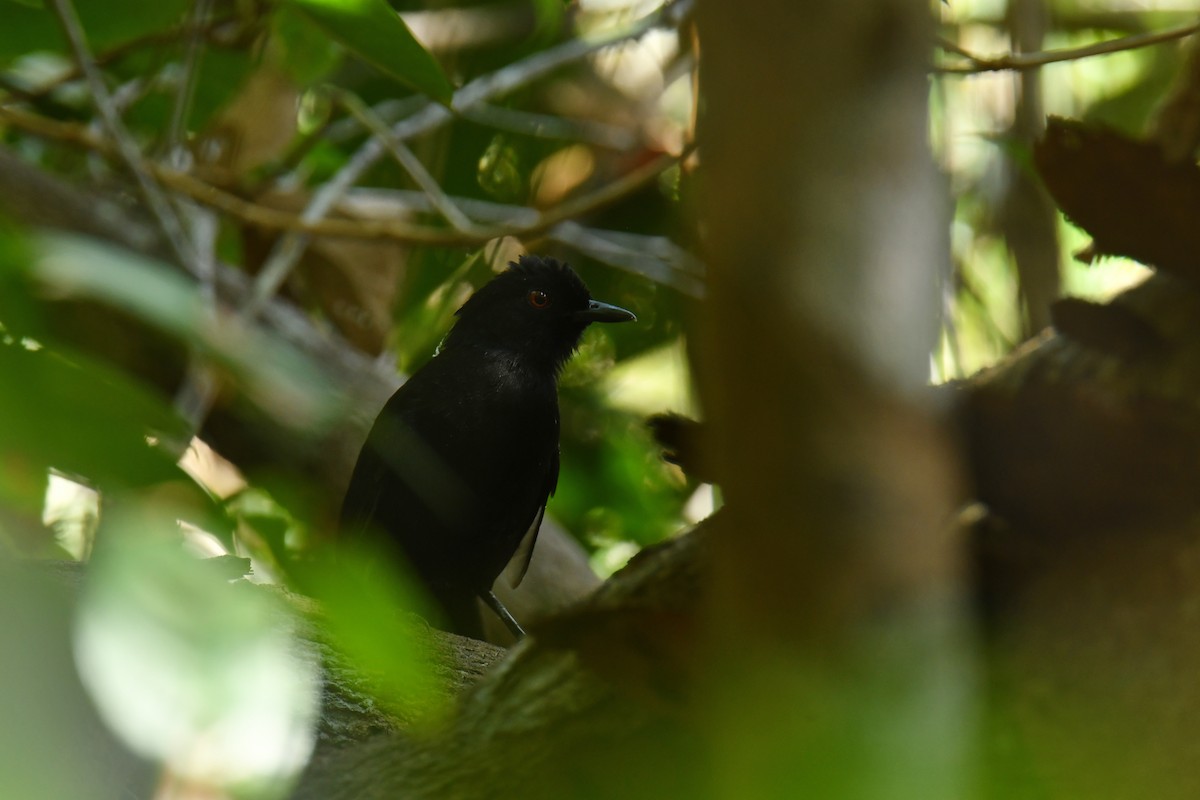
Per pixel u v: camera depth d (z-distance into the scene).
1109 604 2.49
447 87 6.04
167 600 1.75
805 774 1.64
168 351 9.39
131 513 1.84
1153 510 2.46
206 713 1.69
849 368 1.50
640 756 2.96
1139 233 2.39
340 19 5.66
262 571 7.79
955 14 11.42
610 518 13.91
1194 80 2.58
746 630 1.63
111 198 11.27
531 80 12.71
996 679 2.52
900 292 1.50
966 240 11.57
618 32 11.96
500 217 13.10
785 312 1.49
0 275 2.67
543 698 3.10
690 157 7.55
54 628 1.72
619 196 9.31
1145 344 2.43
